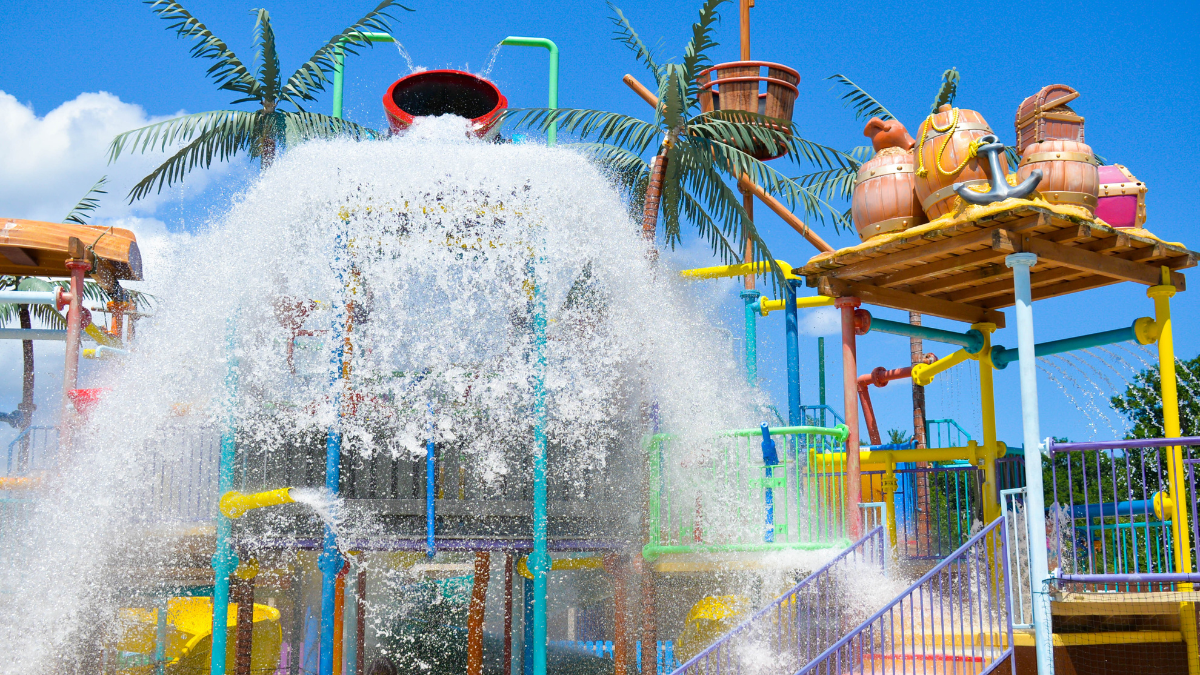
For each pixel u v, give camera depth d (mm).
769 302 12945
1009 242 7797
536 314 8469
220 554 7734
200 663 9883
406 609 12766
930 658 7945
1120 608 7785
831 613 8648
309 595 10711
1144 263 8883
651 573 9164
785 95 14578
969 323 11070
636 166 13609
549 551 8664
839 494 10344
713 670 8492
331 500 7801
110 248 10711
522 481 8523
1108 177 8844
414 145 8531
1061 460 13750
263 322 8211
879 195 9047
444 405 8328
